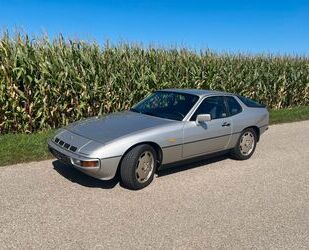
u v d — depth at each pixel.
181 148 5.50
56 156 5.05
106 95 9.81
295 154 7.72
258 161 6.99
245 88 14.29
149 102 6.48
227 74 13.51
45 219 3.96
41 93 8.50
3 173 5.34
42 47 8.83
